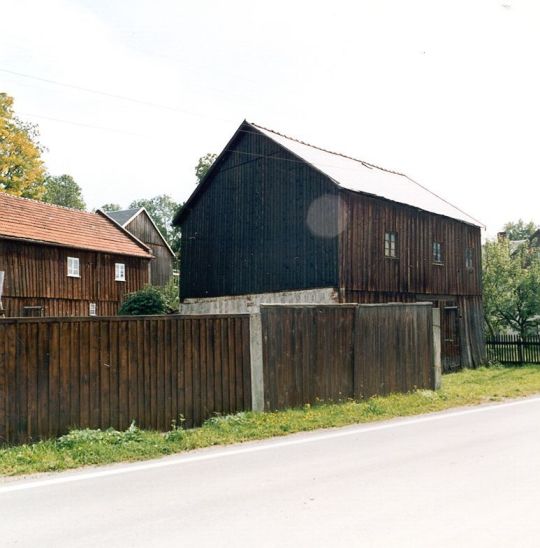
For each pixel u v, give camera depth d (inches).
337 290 799.1
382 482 251.6
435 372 610.5
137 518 207.8
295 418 425.7
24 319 341.1
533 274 1243.8
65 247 1101.7
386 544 176.6
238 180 975.0
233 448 337.7
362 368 529.3
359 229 835.4
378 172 1095.0
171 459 309.6
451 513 206.4
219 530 192.7
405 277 904.9
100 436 340.5
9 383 332.5
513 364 1045.8
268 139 924.0
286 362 468.8
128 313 1074.1
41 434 341.4
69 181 2891.2
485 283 1208.8
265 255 912.9
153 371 392.8
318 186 840.3
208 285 1007.0
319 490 240.4
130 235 1327.5
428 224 965.2
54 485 256.4
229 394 431.5
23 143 1584.6
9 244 1002.7
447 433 375.9
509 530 188.1
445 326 975.0
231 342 436.8
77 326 361.7
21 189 1585.9
